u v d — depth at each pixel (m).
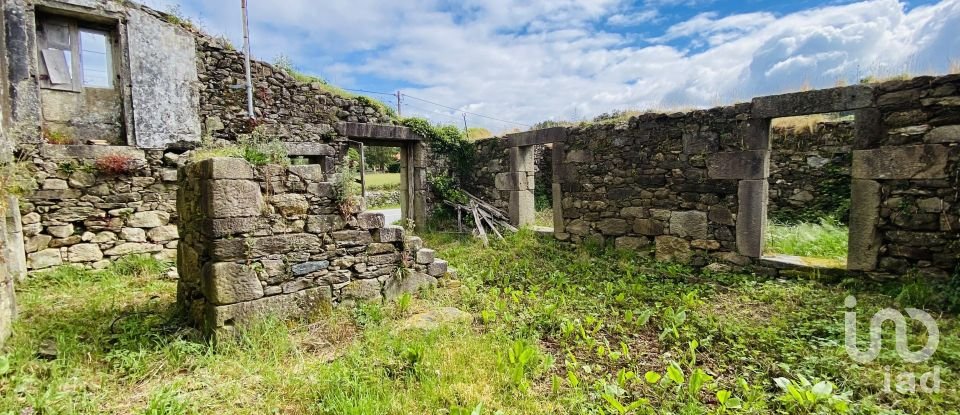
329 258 3.86
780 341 3.22
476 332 3.47
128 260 5.56
